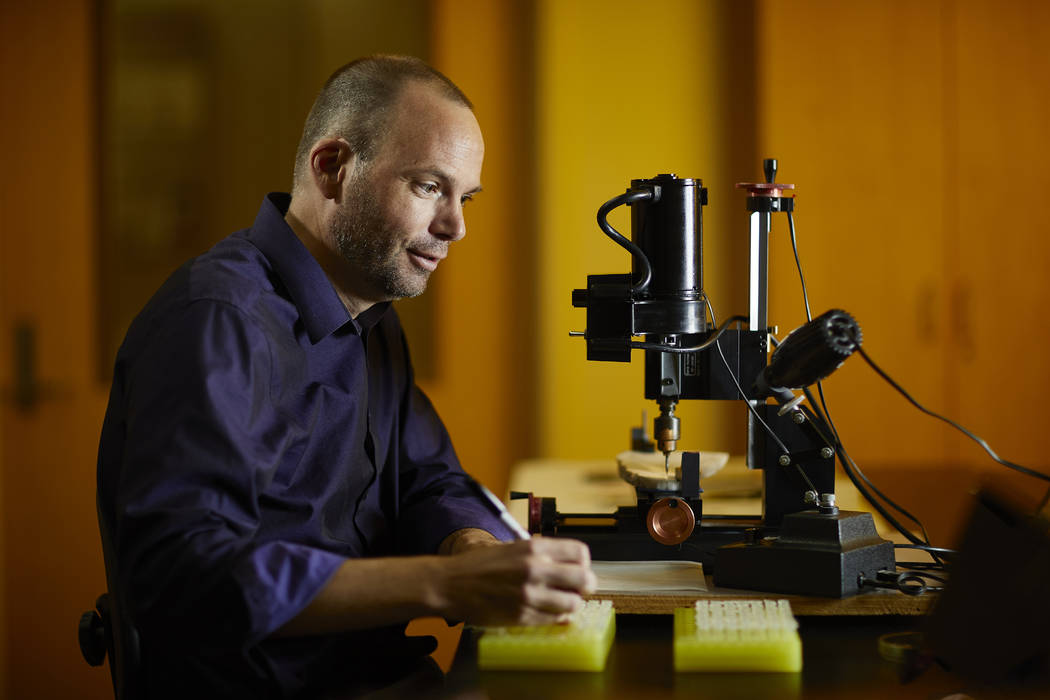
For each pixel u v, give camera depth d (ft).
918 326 11.10
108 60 11.25
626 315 4.77
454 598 3.59
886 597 4.10
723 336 4.97
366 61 4.81
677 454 6.53
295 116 11.43
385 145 4.63
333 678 4.38
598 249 11.59
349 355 4.81
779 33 11.03
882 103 11.03
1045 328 11.09
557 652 3.62
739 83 11.46
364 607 3.60
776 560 4.26
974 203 11.05
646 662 3.72
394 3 11.43
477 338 11.67
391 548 5.26
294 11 11.39
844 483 7.51
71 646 11.32
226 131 11.41
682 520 4.85
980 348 11.10
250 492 3.86
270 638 4.22
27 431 11.25
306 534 4.46
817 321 4.27
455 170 4.68
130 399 4.02
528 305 11.63
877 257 11.09
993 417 11.12
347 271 4.89
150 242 11.36
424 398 5.74
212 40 11.35
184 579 3.57
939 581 4.32
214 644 3.60
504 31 11.46
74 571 11.30
